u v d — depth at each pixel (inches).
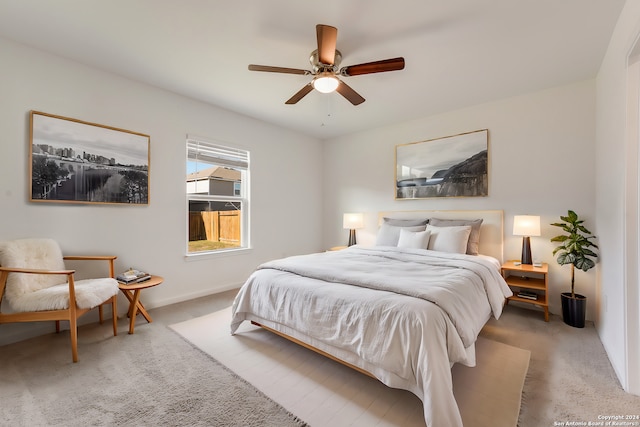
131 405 61.4
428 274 87.7
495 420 56.9
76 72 101.6
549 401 62.7
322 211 206.1
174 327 102.7
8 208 88.8
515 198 128.8
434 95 127.2
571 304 104.4
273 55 96.3
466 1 70.8
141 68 106.0
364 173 183.5
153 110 121.5
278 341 92.4
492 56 95.7
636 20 62.4
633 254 66.8
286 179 180.9
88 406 60.9
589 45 88.8
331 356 73.4
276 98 132.6
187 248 134.5
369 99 131.6
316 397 64.8
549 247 120.6
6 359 79.4
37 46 92.5
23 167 91.5
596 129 108.8
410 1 70.8
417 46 90.1
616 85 79.7
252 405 62.0
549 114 120.5
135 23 80.2
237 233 160.2
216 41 88.6
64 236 99.7
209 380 70.9
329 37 71.8
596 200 107.8
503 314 117.0
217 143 144.0
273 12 75.1
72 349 78.6
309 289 79.3
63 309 78.7
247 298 95.3
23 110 91.5
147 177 119.6
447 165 147.9
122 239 113.7
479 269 94.3
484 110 136.6
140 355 82.6
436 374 53.7
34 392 65.2
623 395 64.7
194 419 57.6
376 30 82.3
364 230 183.6
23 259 83.9
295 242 186.9
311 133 190.5
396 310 62.3
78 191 101.7
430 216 153.3
